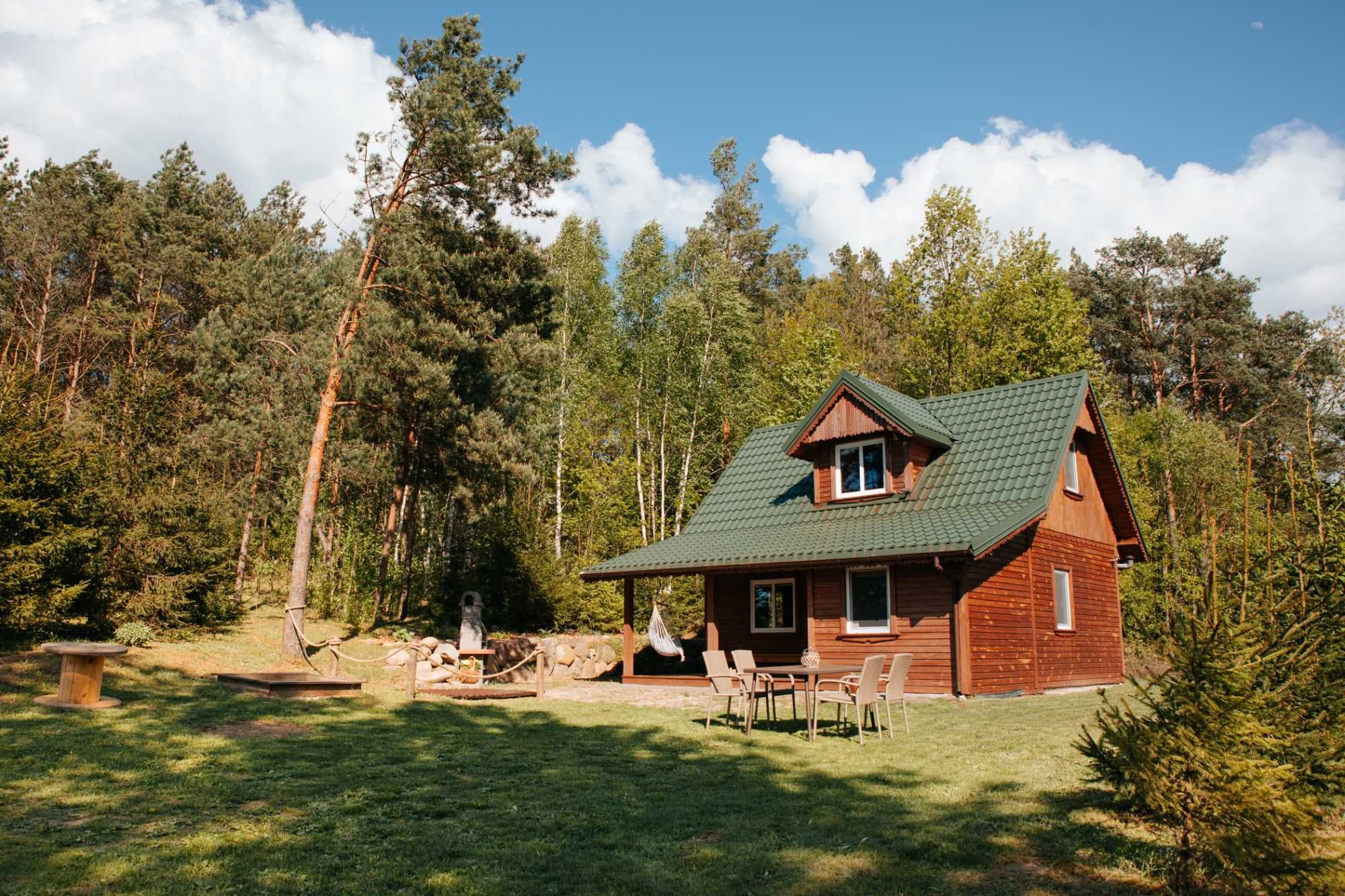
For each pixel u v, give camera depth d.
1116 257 50.53
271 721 11.38
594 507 33.81
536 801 7.74
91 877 5.27
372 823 6.80
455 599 26.52
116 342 33.28
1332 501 7.91
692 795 8.05
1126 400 49.16
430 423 23.67
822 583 19.27
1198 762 5.61
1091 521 23.25
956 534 16.53
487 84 20.22
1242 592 6.32
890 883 5.57
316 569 26.80
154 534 18.42
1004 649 18.14
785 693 13.23
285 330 30.03
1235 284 47.34
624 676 20.81
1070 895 5.36
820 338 38.38
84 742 9.19
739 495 23.95
